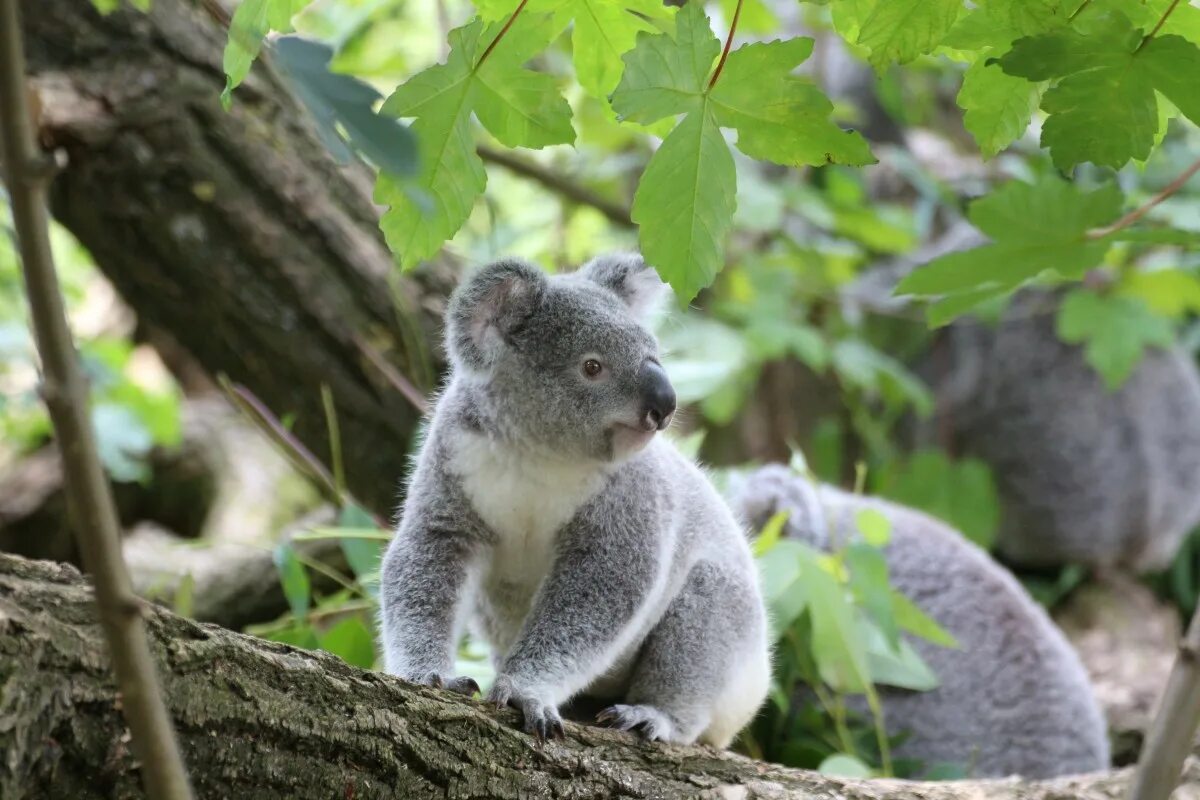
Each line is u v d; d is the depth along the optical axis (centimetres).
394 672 655
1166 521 1688
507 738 548
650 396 705
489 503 717
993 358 1695
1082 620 1602
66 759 420
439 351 1065
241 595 1157
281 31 492
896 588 1170
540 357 714
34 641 414
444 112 506
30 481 1428
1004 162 1442
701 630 748
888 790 651
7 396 1437
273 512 1391
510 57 510
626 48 547
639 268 780
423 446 766
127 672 301
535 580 750
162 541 1372
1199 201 1223
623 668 761
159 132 987
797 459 1087
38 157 279
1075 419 1662
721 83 467
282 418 1084
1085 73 455
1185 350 1794
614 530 710
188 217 1006
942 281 512
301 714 475
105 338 1634
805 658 1013
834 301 1561
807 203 1462
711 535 778
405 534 725
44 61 981
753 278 1449
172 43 993
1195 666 409
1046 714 1130
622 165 1466
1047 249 495
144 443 1357
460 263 1127
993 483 1608
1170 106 538
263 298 1034
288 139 1033
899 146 1859
